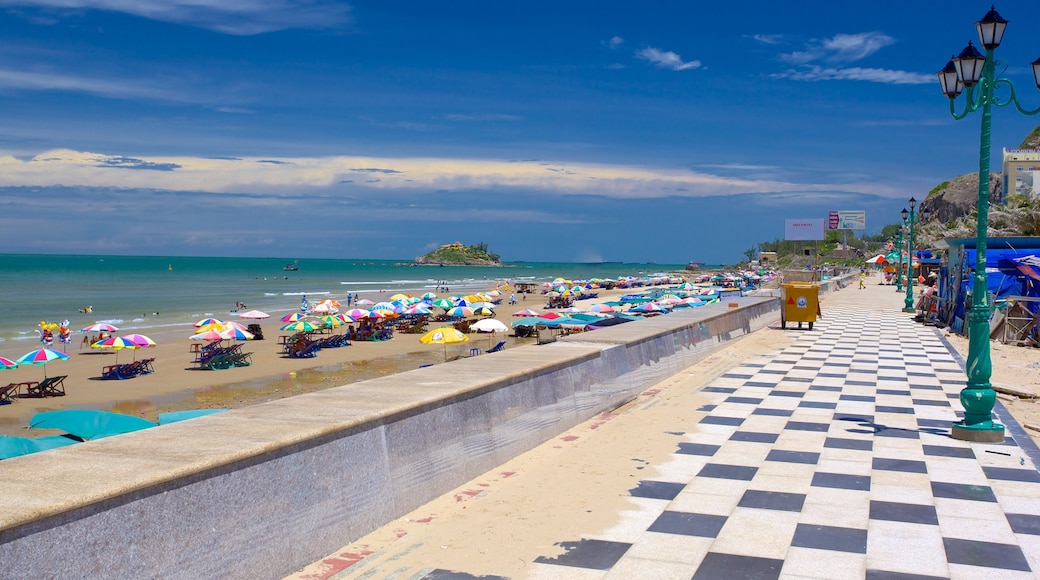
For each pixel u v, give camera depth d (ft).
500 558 15.10
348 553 15.02
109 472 11.59
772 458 23.24
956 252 73.15
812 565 15.02
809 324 66.74
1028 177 203.10
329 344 107.45
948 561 15.26
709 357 47.16
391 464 16.98
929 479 21.12
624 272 652.89
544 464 22.11
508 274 557.33
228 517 12.60
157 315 155.43
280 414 16.22
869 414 30.17
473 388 20.53
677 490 19.85
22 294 220.02
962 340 59.16
